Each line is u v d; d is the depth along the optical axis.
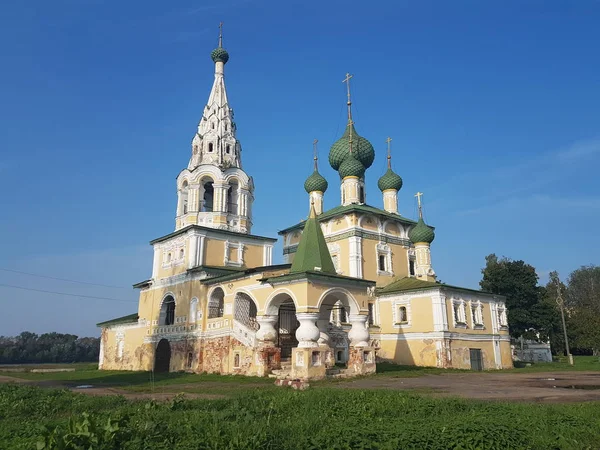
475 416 10.65
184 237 40.06
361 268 44.16
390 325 42.75
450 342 39.56
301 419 10.69
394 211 52.44
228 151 44.22
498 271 58.78
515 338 60.03
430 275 47.69
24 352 98.38
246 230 42.47
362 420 10.91
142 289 44.19
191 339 36.16
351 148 51.16
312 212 30.69
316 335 25.59
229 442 8.38
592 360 57.16
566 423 10.58
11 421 12.12
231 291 32.88
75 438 7.88
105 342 48.88
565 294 87.12
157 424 9.23
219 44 48.19
